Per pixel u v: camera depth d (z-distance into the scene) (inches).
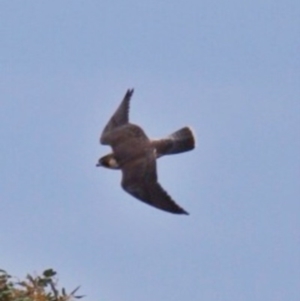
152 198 1100.5
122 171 1110.4
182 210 1097.4
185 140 1170.0
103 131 1135.0
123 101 1147.3
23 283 1289.4
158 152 1152.2
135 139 1123.3
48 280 1290.6
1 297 1274.6
